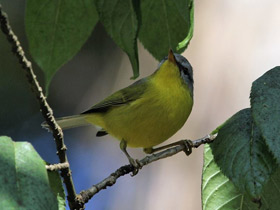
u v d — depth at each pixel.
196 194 13.88
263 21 13.20
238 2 13.70
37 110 20.91
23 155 4.81
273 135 5.08
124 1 6.56
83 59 22.08
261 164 5.57
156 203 14.27
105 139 22.19
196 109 13.68
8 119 20.53
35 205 4.50
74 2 6.49
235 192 6.20
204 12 14.12
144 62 16.70
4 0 20.94
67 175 5.84
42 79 21.45
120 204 17.50
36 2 6.41
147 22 6.91
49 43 6.54
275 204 6.14
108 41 21.86
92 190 6.21
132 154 17.66
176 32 6.95
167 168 14.41
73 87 22.19
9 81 20.42
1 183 4.52
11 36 5.15
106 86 21.78
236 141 5.82
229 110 13.32
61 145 5.79
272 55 12.89
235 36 13.49
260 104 5.25
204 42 13.92
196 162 14.02
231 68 13.43
